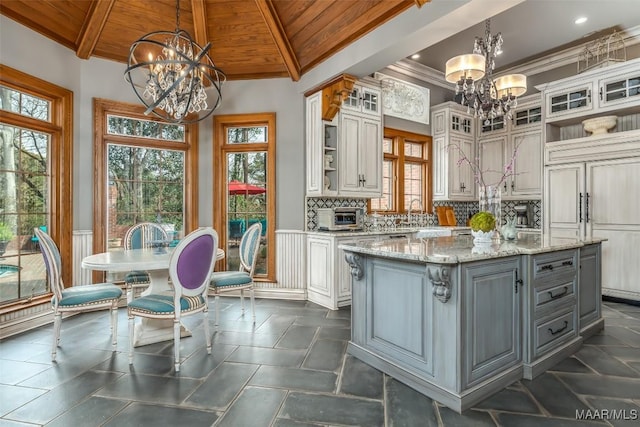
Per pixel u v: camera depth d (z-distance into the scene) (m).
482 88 3.41
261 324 3.35
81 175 3.77
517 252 2.22
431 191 5.82
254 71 4.42
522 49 4.98
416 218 5.62
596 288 3.10
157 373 2.32
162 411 1.89
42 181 3.50
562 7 3.91
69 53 3.63
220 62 4.31
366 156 4.52
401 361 2.25
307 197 4.41
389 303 2.35
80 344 2.82
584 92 4.49
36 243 3.43
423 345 2.11
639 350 2.71
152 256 2.89
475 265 2.01
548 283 2.43
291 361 2.52
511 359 2.21
